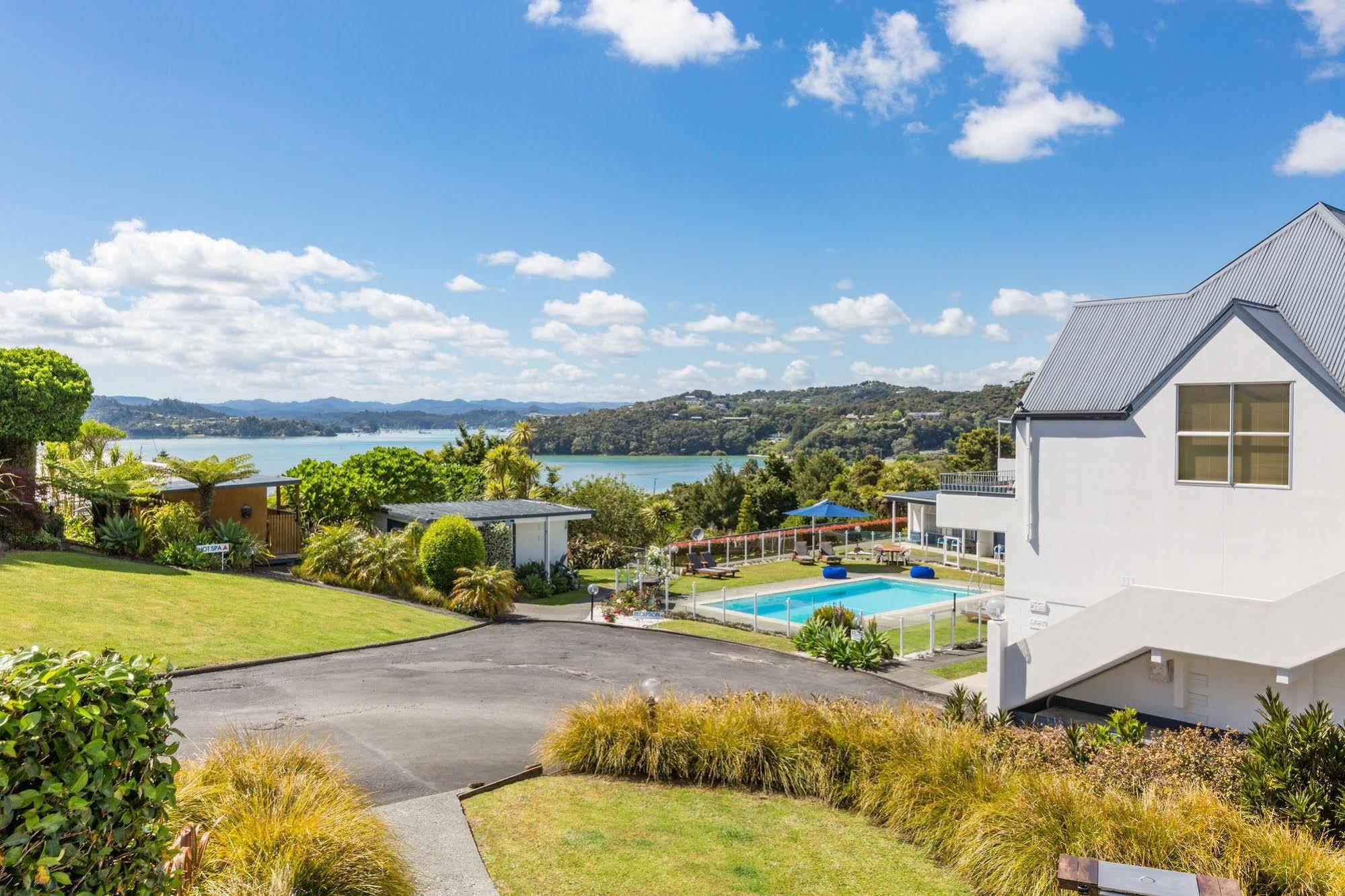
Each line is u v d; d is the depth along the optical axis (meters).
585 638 20.52
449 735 11.62
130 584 18.34
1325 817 7.92
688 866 7.46
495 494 42.78
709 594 27.88
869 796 8.94
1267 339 13.18
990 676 14.23
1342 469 12.51
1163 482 14.45
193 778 6.82
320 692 13.55
